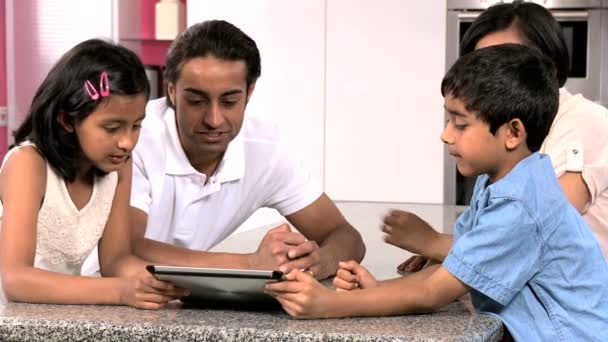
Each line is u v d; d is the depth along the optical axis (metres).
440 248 2.01
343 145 4.84
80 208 1.82
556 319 1.50
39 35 5.10
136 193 2.09
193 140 1.94
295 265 1.90
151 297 1.50
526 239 1.48
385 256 2.31
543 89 1.52
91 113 1.60
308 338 1.33
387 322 1.43
